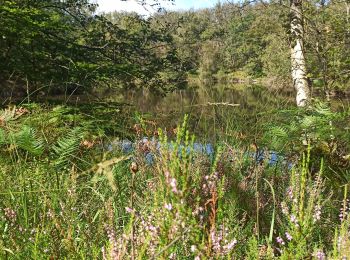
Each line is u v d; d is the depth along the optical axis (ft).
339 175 11.36
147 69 32.24
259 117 14.47
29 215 6.91
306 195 6.73
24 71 26.68
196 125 12.12
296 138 12.21
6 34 25.86
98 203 8.04
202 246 4.75
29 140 9.29
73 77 27.78
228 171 8.51
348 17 22.80
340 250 5.04
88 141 12.46
